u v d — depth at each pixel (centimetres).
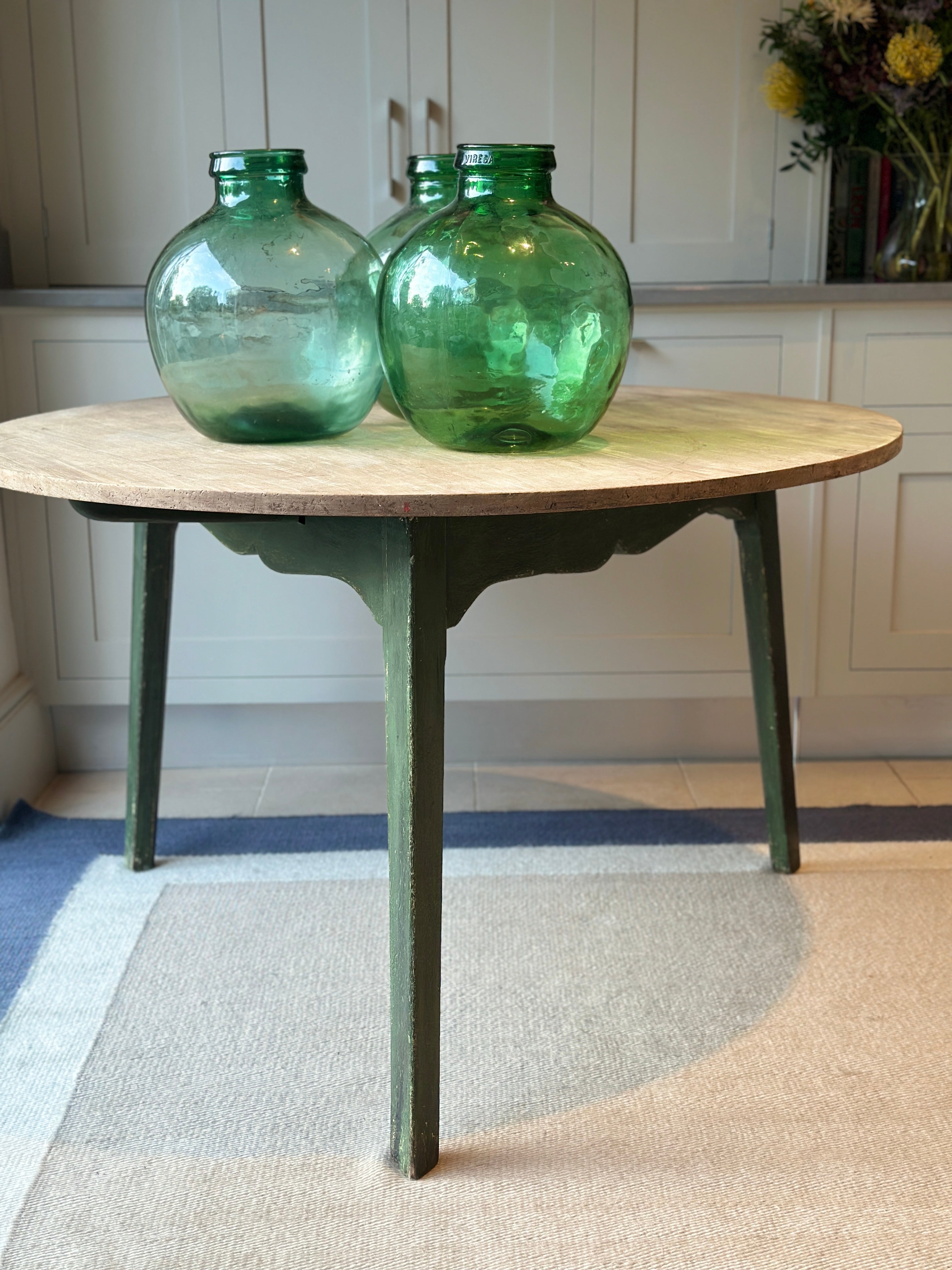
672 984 166
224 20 235
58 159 241
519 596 239
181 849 214
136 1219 123
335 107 240
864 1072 146
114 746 255
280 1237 120
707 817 227
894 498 235
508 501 104
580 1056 150
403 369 122
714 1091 143
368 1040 154
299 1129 137
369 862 208
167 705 254
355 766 257
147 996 164
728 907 188
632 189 248
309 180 243
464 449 127
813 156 242
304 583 237
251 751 258
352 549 124
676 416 158
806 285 226
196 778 250
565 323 118
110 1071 148
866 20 222
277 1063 149
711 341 228
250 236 127
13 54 236
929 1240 119
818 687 244
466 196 122
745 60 242
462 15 238
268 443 134
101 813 233
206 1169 130
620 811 230
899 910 186
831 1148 132
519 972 169
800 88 232
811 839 215
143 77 238
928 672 243
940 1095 141
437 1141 130
